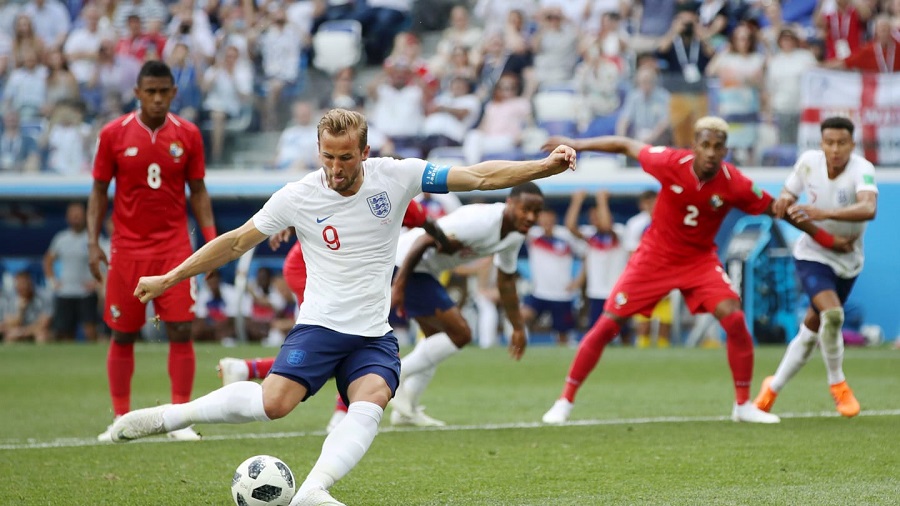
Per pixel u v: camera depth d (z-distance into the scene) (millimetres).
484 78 66438
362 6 71500
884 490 19250
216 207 65438
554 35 65312
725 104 58875
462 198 61188
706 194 28188
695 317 58156
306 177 17562
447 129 64750
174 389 27516
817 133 57781
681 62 62812
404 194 17484
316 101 64812
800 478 20578
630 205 61344
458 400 35688
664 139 59812
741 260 56281
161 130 26703
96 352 53656
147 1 71938
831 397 35125
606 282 57438
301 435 27391
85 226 60688
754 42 59312
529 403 34781
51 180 64250
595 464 22500
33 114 64938
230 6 69750
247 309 59781
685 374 43219
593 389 38250
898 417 29906
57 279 60781
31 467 22562
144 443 25969
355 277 17453
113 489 20094
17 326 62469
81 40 69312
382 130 64812
